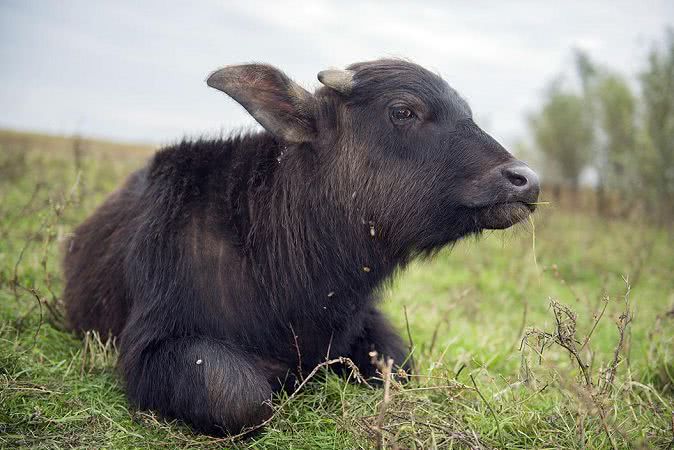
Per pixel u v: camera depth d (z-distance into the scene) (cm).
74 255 194
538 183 151
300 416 150
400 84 160
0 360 160
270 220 160
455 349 197
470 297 249
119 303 174
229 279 158
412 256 165
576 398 144
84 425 144
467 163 156
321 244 160
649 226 445
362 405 149
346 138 161
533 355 190
